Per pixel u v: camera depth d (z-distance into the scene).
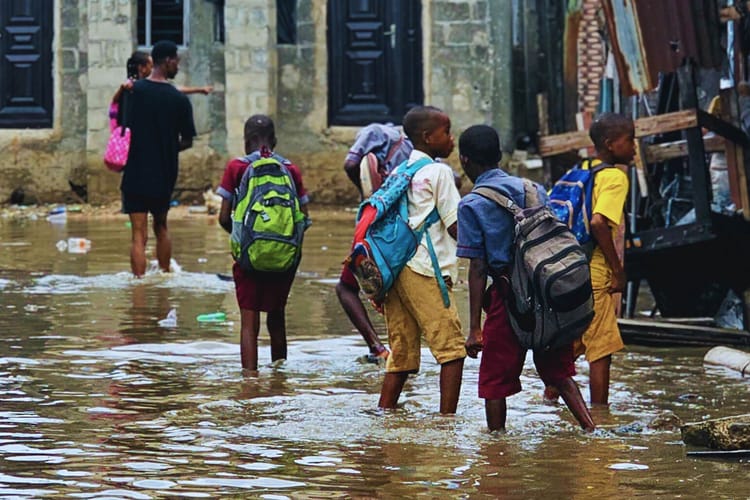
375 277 19.62
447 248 19.89
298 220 23.89
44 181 68.19
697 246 27.84
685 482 15.70
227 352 25.39
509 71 67.12
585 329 18.00
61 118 68.12
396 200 19.78
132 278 37.12
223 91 67.38
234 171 24.39
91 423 18.91
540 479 15.83
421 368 23.84
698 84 33.06
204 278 37.22
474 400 20.97
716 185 31.41
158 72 37.88
